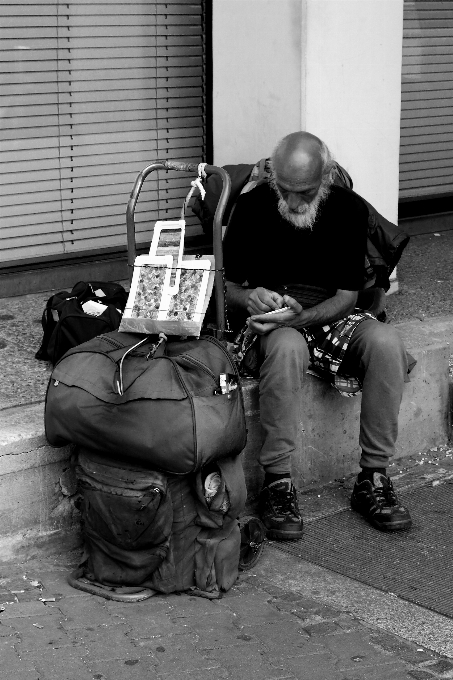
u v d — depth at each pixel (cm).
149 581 357
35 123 589
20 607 344
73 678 302
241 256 424
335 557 397
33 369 461
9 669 305
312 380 453
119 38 607
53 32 582
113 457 351
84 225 621
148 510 338
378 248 481
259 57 559
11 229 595
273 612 349
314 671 312
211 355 360
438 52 780
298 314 405
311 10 532
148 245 650
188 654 318
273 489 414
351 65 559
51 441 364
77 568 371
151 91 629
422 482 475
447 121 802
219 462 357
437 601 363
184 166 411
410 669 316
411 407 501
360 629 341
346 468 481
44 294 602
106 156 620
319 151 397
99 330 438
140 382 343
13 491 373
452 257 718
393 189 603
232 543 361
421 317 566
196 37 639
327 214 414
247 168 488
